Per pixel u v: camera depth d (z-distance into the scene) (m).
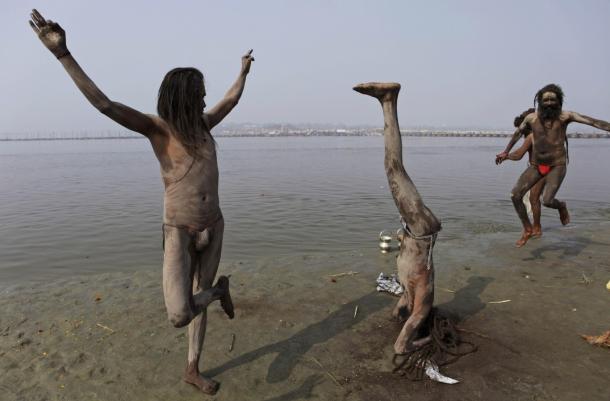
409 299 4.44
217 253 3.73
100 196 17.22
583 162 34.72
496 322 4.91
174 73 3.37
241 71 4.20
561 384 3.76
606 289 5.84
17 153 62.81
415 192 4.28
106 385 3.86
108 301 5.70
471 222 11.45
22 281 7.23
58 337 4.73
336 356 4.29
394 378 3.92
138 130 3.30
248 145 88.88
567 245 8.14
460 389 3.73
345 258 7.54
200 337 3.79
